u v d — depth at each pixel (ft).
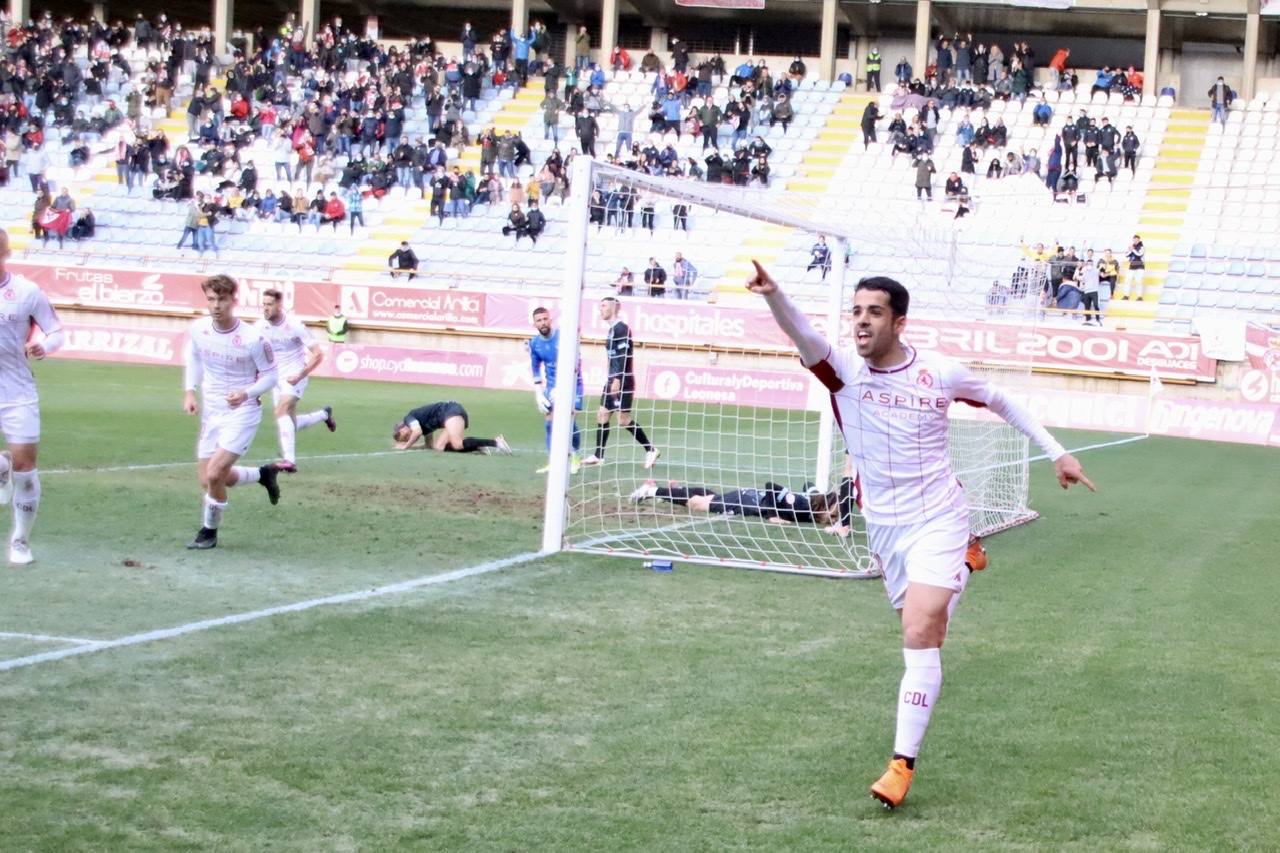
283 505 58.13
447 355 148.05
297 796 23.47
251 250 177.37
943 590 25.30
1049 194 165.89
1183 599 46.26
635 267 163.53
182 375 135.23
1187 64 205.36
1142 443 121.39
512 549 50.44
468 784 24.49
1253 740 29.25
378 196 181.57
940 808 24.20
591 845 21.74
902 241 62.39
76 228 178.91
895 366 26.05
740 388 132.16
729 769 25.94
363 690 30.37
